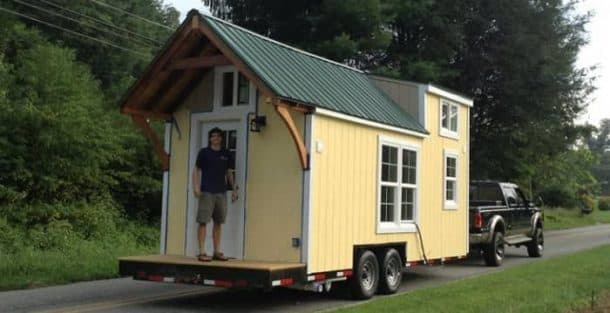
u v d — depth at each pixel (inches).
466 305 374.3
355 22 987.3
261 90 378.6
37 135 713.6
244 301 425.4
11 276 504.1
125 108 434.9
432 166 546.0
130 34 1245.1
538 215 783.7
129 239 788.6
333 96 435.5
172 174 452.8
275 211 406.0
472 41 1086.4
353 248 434.3
